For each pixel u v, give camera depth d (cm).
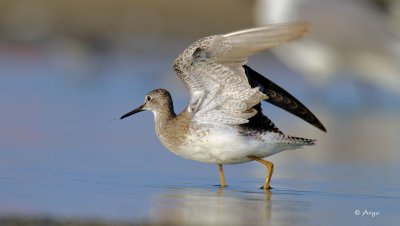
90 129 1672
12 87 2222
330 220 901
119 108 1966
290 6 2273
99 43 2636
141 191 1055
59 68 2550
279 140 1062
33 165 1254
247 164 1338
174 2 2944
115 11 2936
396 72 2362
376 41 2325
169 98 1162
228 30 2858
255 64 2544
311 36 2272
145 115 1880
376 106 2314
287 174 1247
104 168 1244
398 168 1336
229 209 936
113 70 2591
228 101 1066
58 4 2938
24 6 2891
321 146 1590
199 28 2859
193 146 1091
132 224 848
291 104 1153
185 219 875
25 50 2653
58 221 860
